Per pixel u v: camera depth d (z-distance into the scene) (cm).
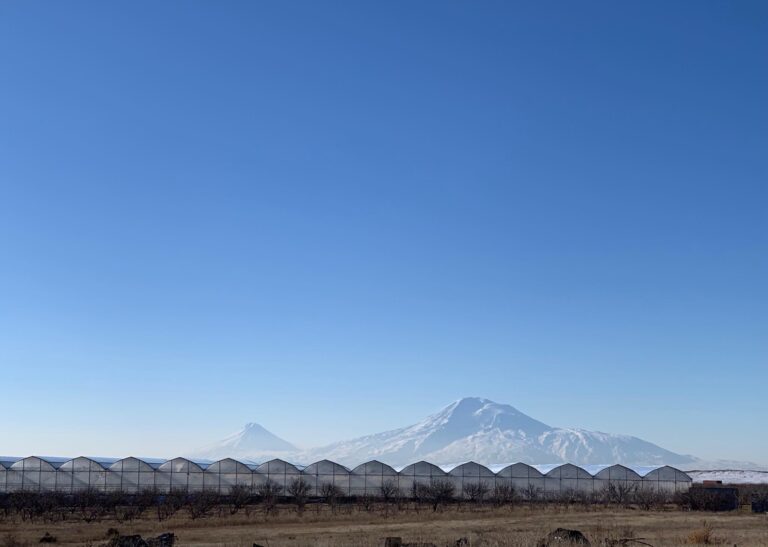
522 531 7469
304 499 12094
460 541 5594
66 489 12512
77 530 8056
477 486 13288
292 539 6719
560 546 5238
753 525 8612
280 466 13212
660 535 6944
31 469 12538
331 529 8038
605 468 15150
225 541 6731
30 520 9425
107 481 12669
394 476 13475
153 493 11725
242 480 13038
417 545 5581
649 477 14588
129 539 5953
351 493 13262
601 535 6319
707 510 12156
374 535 7169
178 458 12975
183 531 7881
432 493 12719
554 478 14162
